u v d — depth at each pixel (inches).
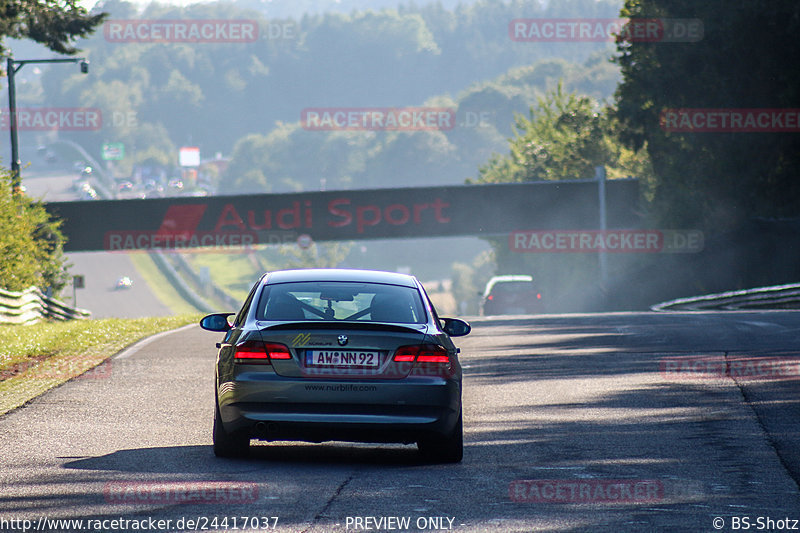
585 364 2250.2
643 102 7504.9
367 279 1280.8
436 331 1188.5
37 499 958.4
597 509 935.7
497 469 1147.3
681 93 7047.2
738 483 1059.9
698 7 6589.6
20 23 6127.0
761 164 6688.0
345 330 1137.4
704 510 934.4
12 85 6195.9
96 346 2706.7
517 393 1827.0
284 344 1136.2
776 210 6988.2
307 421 1122.0
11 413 1558.8
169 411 1601.9
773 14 6107.3
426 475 1106.7
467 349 2736.2
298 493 997.8
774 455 1219.2
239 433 1157.1
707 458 1204.5
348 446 1354.6
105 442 1312.7
